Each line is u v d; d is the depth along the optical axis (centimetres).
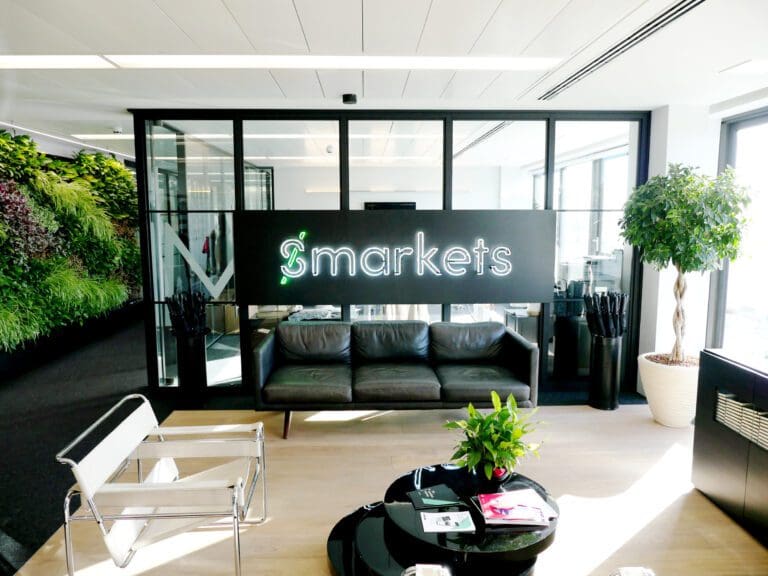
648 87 382
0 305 562
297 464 350
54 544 263
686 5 233
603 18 250
